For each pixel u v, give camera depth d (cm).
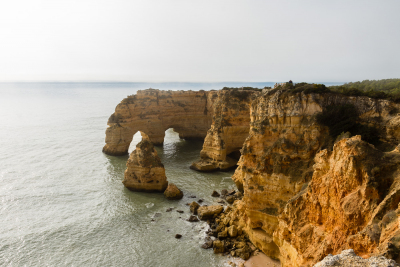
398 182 1543
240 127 6544
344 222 1658
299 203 2223
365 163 1714
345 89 3384
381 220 1384
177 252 3184
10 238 3419
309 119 3147
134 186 4947
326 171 2077
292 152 3095
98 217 3984
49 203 4403
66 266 2962
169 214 4100
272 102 3422
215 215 3972
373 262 1028
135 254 3159
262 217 3162
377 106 3006
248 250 3127
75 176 5672
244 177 3472
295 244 2122
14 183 5172
